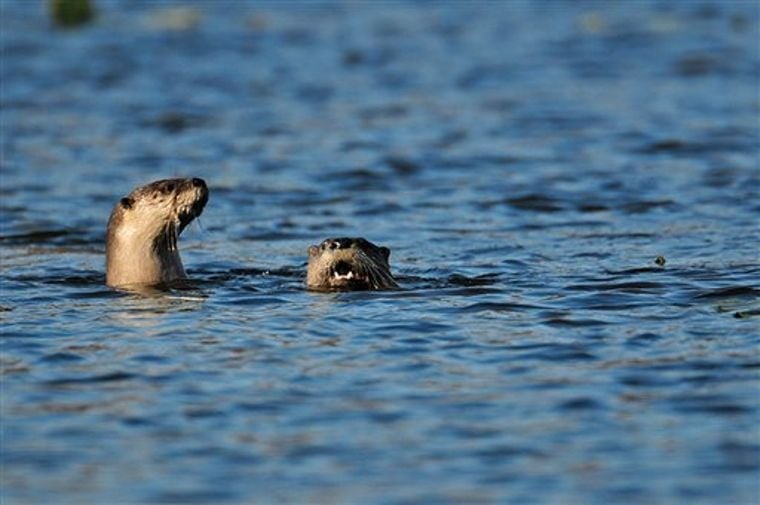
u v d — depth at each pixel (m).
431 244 63.91
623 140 86.94
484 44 121.94
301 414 39.62
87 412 39.94
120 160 84.12
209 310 51.06
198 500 34.44
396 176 79.38
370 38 125.06
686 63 111.38
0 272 58.84
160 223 55.69
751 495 34.12
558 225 67.44
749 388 40.72
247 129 92.12
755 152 82.81
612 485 34.84
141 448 37.44
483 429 38.34
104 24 130.38
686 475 35.28
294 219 70.12
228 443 37.66
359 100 100.94
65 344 46.50
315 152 85.44
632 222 67.50
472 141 87.81
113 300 53.12
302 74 110.12
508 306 50.41
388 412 39.66
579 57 115.19
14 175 80.50
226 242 65.56
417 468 36.00
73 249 64.19
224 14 136.38
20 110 98.25
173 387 41.94
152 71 111.25
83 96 102.50
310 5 141.88
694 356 43.69
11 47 120.19
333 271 54.12
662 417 38.81
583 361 43.69
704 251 60.03
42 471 36.16
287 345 46.06
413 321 48.59
